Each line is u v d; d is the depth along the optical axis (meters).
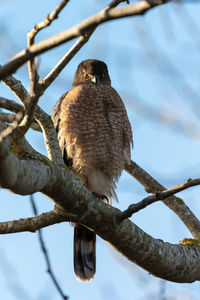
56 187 7.25
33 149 7.03
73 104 10.99
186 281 8.84
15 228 7.78
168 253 8.48
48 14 5.55
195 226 10.23
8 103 7.24
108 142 11.06
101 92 11.23
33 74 5.96
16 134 6.57
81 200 7.62
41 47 4.94
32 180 6.55
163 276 8.64
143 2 4.40
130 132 11.66
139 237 8.20
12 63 5.08
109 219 7.90
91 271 10.40
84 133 10.91
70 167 11.06
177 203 10.48
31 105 6.22
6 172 5.95
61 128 10.99
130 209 7.74
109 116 11.12
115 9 4.53
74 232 10.64
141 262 8.45
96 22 4.61
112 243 8.26
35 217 7.85
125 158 11.48
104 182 11.20
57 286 7.57
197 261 8.88
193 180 7.38
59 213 7.77
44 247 7.73
